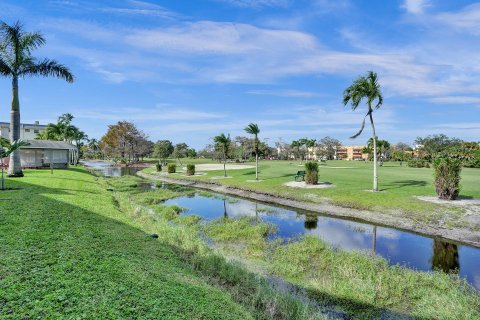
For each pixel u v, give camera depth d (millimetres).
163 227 11594
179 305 4641
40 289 4387
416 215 14273
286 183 25547
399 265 9227
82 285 4680
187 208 18609
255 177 32281
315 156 111062
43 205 10867
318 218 16047
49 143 38875
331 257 9477
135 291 4789
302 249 10281
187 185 32719
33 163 36781
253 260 9461
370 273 8180
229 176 34875
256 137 30266
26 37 20875
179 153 90562
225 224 14055
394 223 14180
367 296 6883
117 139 83875
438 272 8484
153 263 6609
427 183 22438
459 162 16047
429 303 6570
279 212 17734
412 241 11789
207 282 6840
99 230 8469
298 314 5930
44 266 5246
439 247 11039
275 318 5836
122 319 3904
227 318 4668
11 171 21672
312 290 7328
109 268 5551
